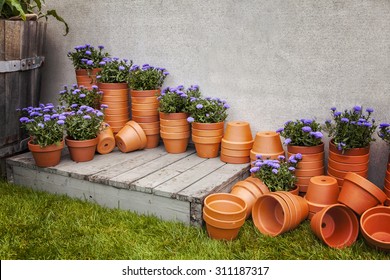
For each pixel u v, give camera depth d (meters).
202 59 3.58
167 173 3.11
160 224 2.73
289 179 2.90
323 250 2.50
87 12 3.97
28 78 3.65
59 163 3.32
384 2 2.88
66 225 2.75
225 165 3.30
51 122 3.21
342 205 2.64
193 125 3.45
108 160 3.41
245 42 3.38
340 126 2.94
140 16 3.76
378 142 3.08
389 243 2.36
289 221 2.64
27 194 3.20
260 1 3.26
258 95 3.42
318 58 3.15
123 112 3.75
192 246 2.50
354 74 3.05
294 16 3.17
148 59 3.81
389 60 2.93
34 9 4.20
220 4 3.41
